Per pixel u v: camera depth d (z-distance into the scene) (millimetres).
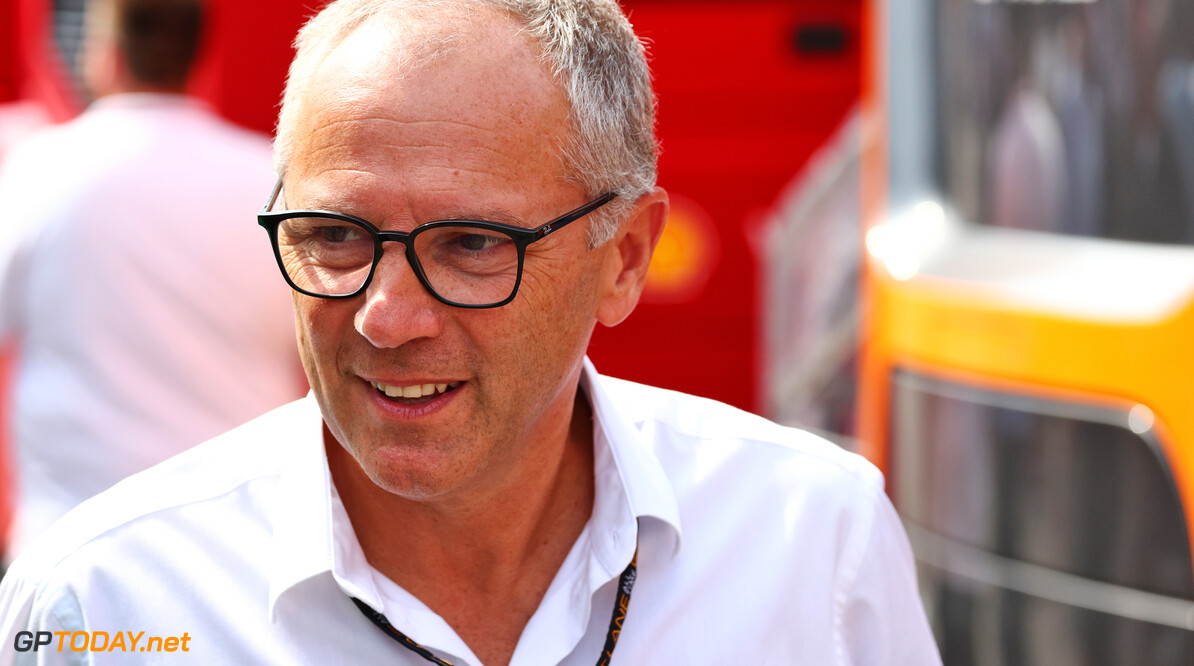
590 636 2029
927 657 2307
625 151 1958
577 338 1926
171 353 3619
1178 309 3219
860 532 2223
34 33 6082
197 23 3865
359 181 1708
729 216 6355
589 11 1913
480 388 1809
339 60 1767
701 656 2064
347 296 1738
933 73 4211
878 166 4508
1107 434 3338
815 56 6312
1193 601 3180
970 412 3670
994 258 3787
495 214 1733
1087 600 3389
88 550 1913
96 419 3531
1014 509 3551
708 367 6387
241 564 1947
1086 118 3631
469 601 2031
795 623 2129
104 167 3607
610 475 2086
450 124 1713
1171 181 3432
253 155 3902
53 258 3545
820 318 5754
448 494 1923
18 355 3670
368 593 1882
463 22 1766
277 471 2031
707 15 6262
